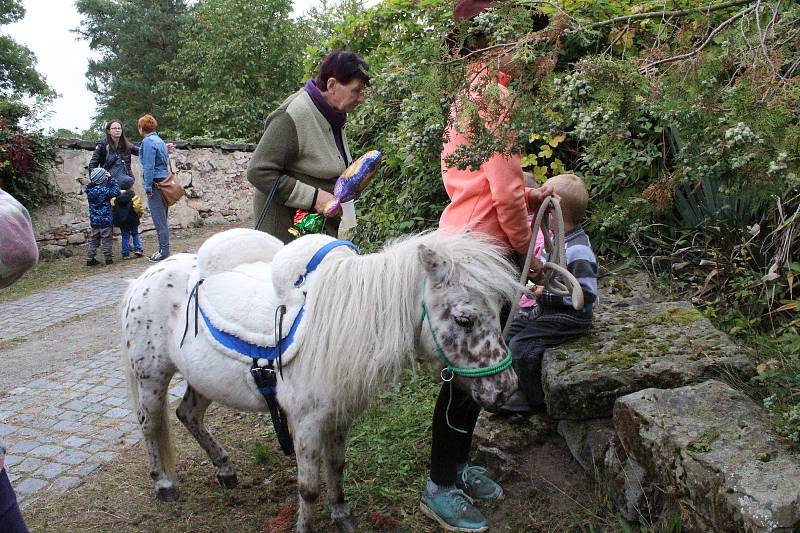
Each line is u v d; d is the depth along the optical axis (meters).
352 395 2.31
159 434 3.09
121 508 3.12
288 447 2.57
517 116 1.85
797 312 3.27
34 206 9.66
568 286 2.42
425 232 2.57
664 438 2.18
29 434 3.96
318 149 3.10
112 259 9.44
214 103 20.20
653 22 2.61
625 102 1.79
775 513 1.77
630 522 2.42
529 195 2.65
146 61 30.02
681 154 1.86
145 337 2.86
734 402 2.29
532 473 2.81
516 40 1.86
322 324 2.28
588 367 2.65
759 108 1.59
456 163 1.92
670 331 2.92
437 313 2.20
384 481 3.01
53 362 5.34
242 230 2.83
